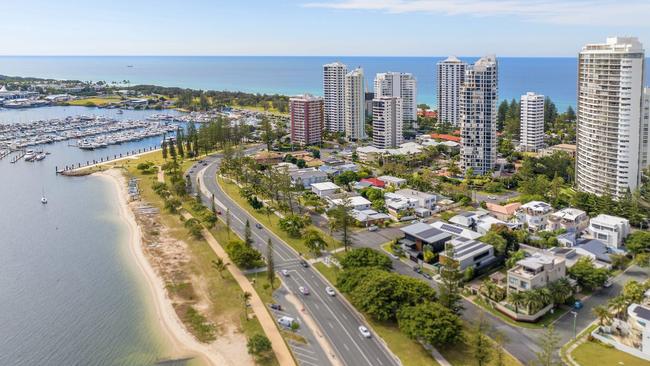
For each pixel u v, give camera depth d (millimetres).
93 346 168375
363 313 177875
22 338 174250
